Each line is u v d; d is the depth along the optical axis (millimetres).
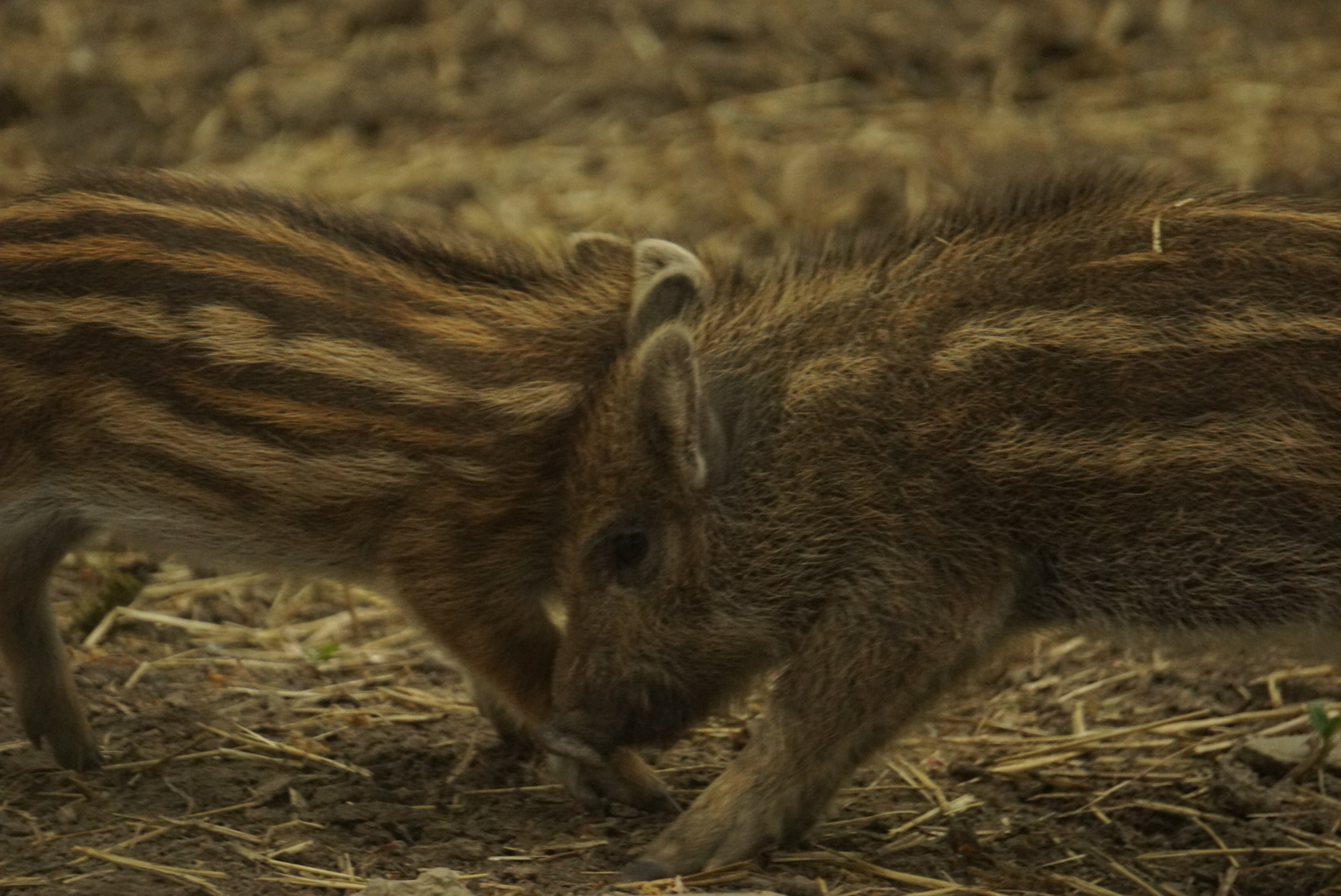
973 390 7836
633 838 8297
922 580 7922
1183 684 10211
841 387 8031
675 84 16781
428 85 17047
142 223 8602
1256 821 8641
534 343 8461
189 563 9477
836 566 8086
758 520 8133
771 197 15141
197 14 18344
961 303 7992
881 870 7879
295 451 8438
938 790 9008
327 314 8414
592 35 17562
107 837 8023
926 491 7898
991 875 7996
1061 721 9891
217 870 7691
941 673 7965
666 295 8391
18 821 8172
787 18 17578
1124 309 7773
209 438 8500
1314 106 15977
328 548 8680
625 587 8227
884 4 17828
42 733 8805
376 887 6922
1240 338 7652
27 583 8828
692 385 7867
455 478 8336
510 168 15766
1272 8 17953
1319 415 7613
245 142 16453
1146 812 8797
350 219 8859
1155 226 7914
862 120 16203
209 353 8414
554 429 8328
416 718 9766
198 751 9094
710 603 8227
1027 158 15344
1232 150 15195
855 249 8539
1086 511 7848
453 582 8516
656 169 15625
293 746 9234
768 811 7926
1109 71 16938
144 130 16688
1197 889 8078
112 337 8500
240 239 8578
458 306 8539
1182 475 7742
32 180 9305
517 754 9352
